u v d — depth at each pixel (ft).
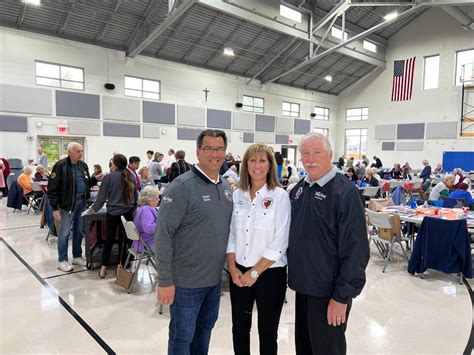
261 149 5.32
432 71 46.70
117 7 28.84
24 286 10.89
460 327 8.48
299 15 37.40
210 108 41.52
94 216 12.39
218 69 41.78
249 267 5.29
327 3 38.19
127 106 35.12
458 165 44.14
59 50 30.71
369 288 11.08
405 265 13.57
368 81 53.31
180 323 5.25
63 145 32.12
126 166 11.82
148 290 10.71
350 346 7.55
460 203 16.38
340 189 4.76
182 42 35.32
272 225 5.22
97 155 33.58
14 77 28.71
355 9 40.68
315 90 53.83
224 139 5.32
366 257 4.65
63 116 31.32
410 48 48.16
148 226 10.18
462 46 43.45
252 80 44.96
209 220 5.13
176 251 5.17
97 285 11.06
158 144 37.63
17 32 28.58
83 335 7.94
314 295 4.85
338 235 4.71
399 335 8.06
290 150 51.24
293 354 7.23
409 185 27.09
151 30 30.91
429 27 46.14
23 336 7.86
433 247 11.71
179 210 4.97
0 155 28.55
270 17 33.81
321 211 4.80
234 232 5.49
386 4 32.50
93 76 32.86
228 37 36.14
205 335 5.78
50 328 8.25
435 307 9.66
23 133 29.43
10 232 18.16
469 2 29.17
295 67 40.52
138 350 7.34
